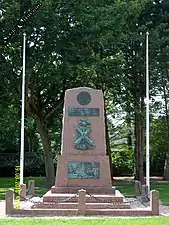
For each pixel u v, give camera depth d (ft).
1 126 128.67
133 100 115.24
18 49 92.38
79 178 62.64
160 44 113.39
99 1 99.04
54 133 148.05
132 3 102.99
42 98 105.50
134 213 52.80
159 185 108.37
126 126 162.71
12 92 97.09
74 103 65.31
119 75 101.71
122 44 103.60
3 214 53.31
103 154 63.87
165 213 55.52
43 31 92.63
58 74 93.30
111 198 57.82
